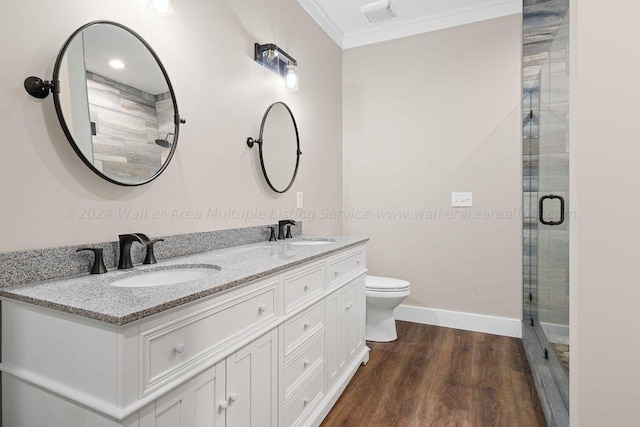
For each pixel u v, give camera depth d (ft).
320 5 9.18
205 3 5.70
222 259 4.86
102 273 3.86
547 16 8.52
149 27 4.74
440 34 9.78
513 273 9.09
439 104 9.83
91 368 2.64
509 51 9.02
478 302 9.48
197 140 5.52
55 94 3.58
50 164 3.64
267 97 7.27
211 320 3.33
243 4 6.58
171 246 4.99
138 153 4.47
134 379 2.57
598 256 3.36
